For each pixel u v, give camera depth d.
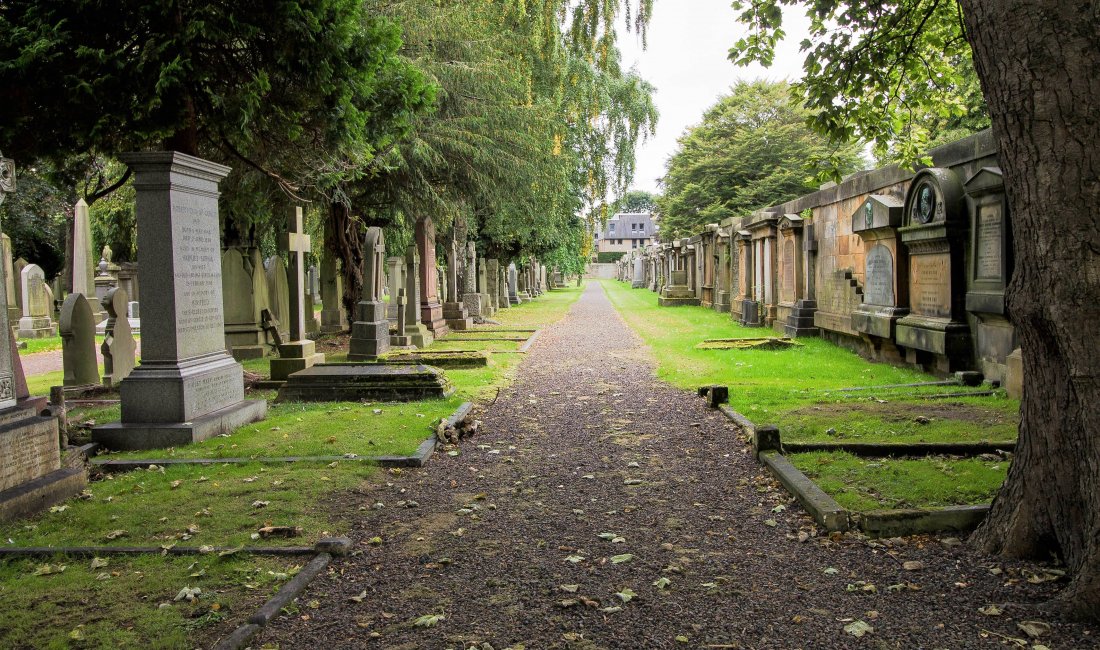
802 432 7.11
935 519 4.49
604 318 25.45
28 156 8.20
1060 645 3.15
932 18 7.62
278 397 9.75
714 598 3.75
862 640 3.27
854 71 7.69
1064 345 3.49
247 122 7.75
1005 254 8.73
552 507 5.33
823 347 14.92
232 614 3.61
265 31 7.60
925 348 10.69
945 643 3.22
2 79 6.76
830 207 15.59
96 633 3.42
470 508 5.30
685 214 44.75
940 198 10.09
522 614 3.61
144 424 7.27
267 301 16.06
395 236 22.66
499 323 23.44
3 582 4.03
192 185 7.64
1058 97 3.41
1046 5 3.43
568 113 20.66
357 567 4.23
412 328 16.64
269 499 5.45
